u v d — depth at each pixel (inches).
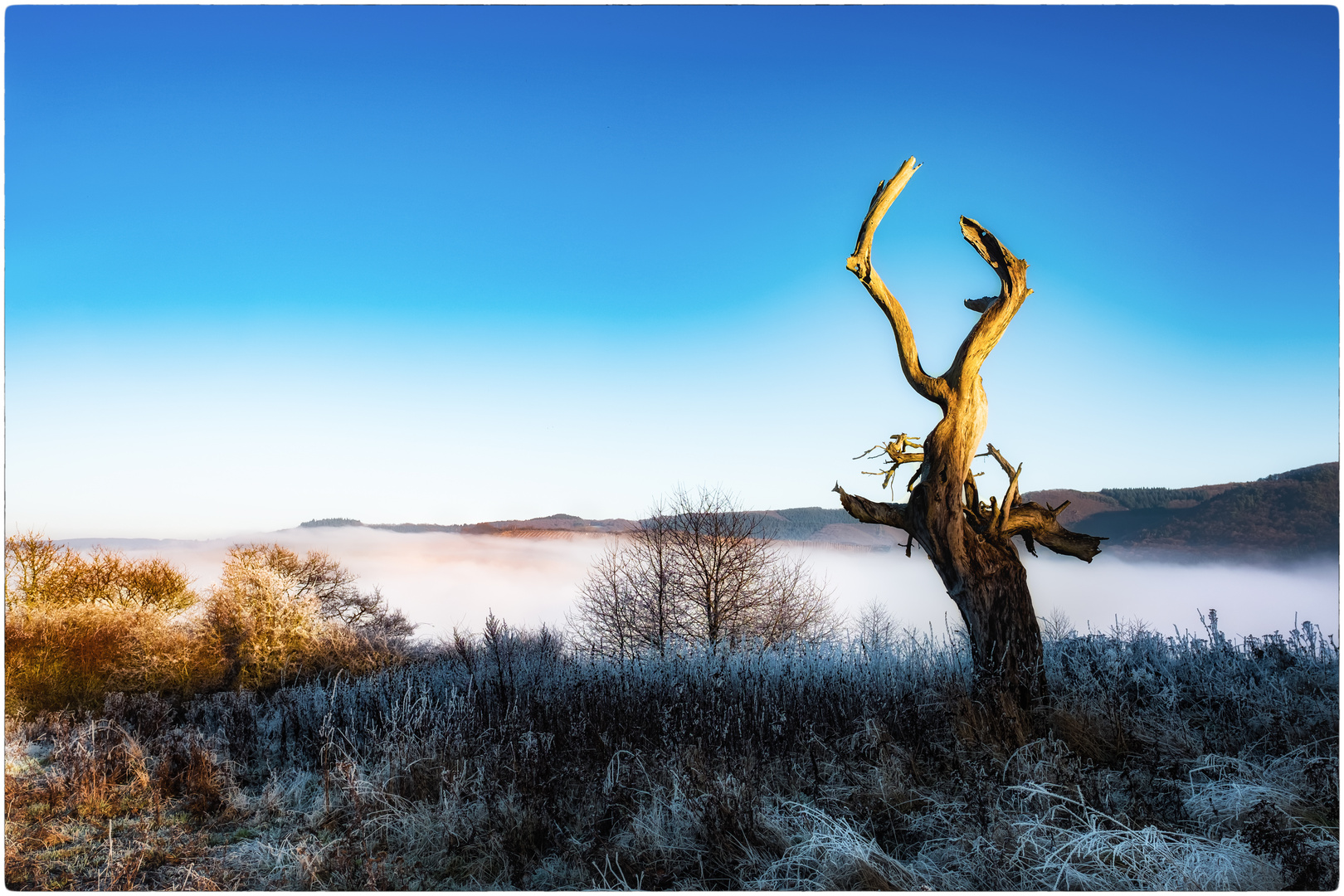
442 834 221.5
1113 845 189.5
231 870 210.5
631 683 325.7
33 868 216.4
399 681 379.2
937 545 301.6
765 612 906.7
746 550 962.1
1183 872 176.4
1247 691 277.0
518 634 532.1
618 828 217.6
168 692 612.1
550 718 292.5
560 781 239.9
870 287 307.3
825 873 182.9
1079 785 214.1
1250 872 175.9
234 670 668.7
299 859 205.0
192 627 682.2
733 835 202.2
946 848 195.6
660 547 981.8
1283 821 194.2
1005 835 195.2
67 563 733.9
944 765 238.2
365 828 226.1
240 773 299.0
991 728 255.0
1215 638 329.7
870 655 331.0
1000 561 296.2
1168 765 233.1
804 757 253.3
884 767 234.4
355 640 716.0
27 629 597.3
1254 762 230.2
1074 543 294.8
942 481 299.3
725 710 279.6
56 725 401.4
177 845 231.8
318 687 441.4
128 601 717.3
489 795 231.6
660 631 913.5
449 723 291.4
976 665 292.5
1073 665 315.6
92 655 605.6
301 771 300.0
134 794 278.7
